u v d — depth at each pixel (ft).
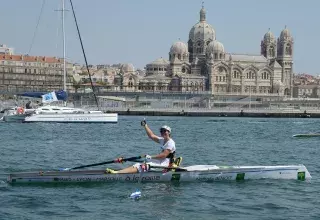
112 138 244.83
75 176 103.45
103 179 104.27
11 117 369.30
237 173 109.70
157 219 78.33
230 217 80.43
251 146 213.87
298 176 113.39
